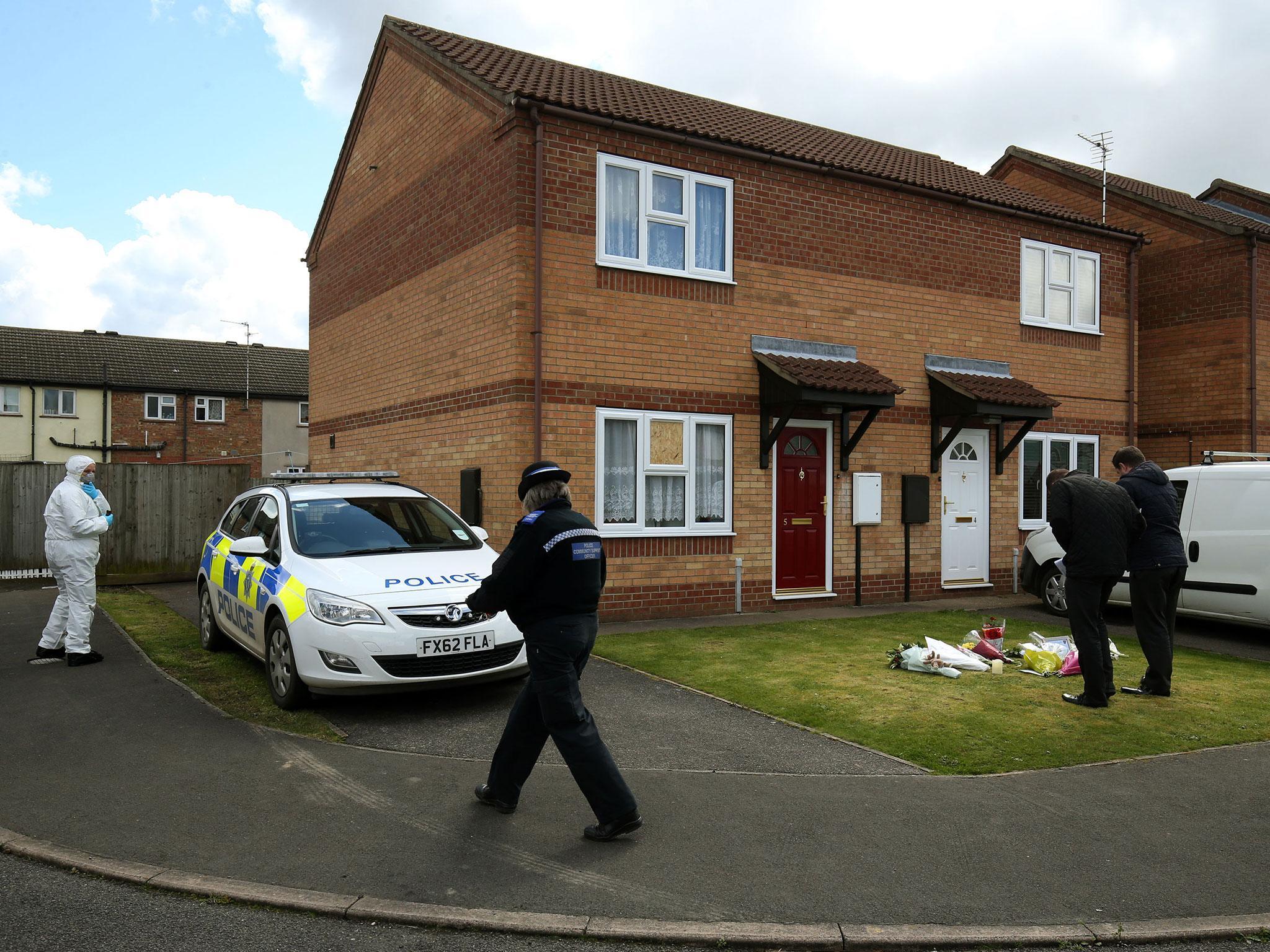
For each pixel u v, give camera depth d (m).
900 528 12.39
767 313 11.38
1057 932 3.43
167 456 35.31
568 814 4.57
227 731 6.03
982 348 13.19
